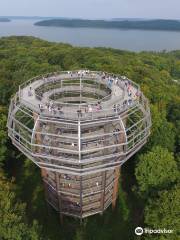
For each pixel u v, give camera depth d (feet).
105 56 530.68
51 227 217.36
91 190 206.80
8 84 373.20
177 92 460.55
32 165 270.67
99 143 195.11
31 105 187.83
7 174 249.96
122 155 185.06
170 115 352.49
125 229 216.74
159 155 224.12
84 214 215.92
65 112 177.17
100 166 179.73
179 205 181.98
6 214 173.88
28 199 236.63
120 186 252.62
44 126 191.72
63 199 210.38
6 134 253.65
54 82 231.09
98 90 227.40
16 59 497.87
